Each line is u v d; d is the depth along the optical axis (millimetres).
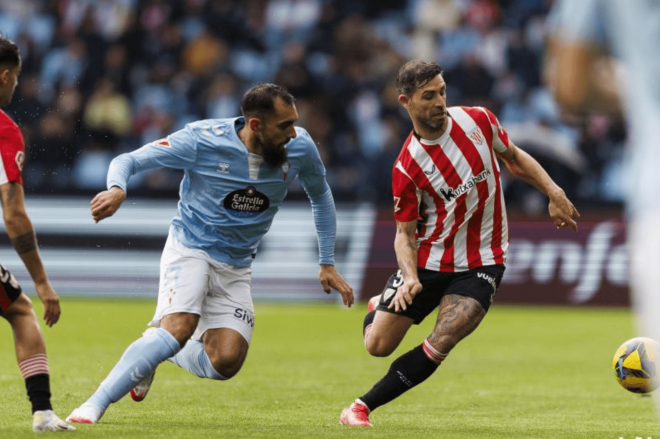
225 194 20344
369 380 30141
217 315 21156
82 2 67688
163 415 21703
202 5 68250
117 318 45969
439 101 19844
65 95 64625
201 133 20125
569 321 48094
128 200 54875
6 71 16516
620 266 52812
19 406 22281
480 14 66688
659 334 12391
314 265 54281
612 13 11414
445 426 20953
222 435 17984
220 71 65562
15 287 17266
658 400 23500
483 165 20609
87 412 18516
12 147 16500
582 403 25938
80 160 63094
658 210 11961
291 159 20500
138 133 64375
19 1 68000
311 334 42781
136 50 67125
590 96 11625
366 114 64562
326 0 68438
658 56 11344
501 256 20969
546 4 65562
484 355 36875
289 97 19578
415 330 43719
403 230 20922
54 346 37000
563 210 21219
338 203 54656
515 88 63812
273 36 68062
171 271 20344
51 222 54875
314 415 22484
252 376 30672
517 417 23125
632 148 12641
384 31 67875
